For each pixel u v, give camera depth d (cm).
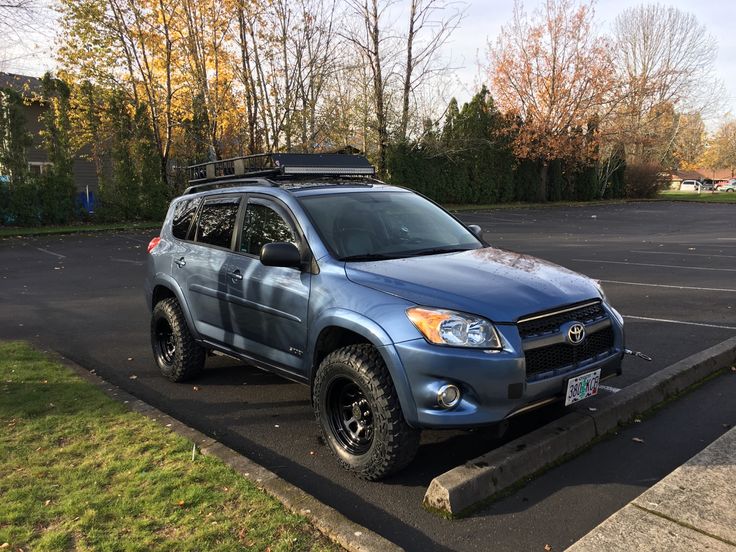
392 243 431
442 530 308
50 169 2292
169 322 547
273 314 423
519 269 397
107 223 2395
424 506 332
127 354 652
